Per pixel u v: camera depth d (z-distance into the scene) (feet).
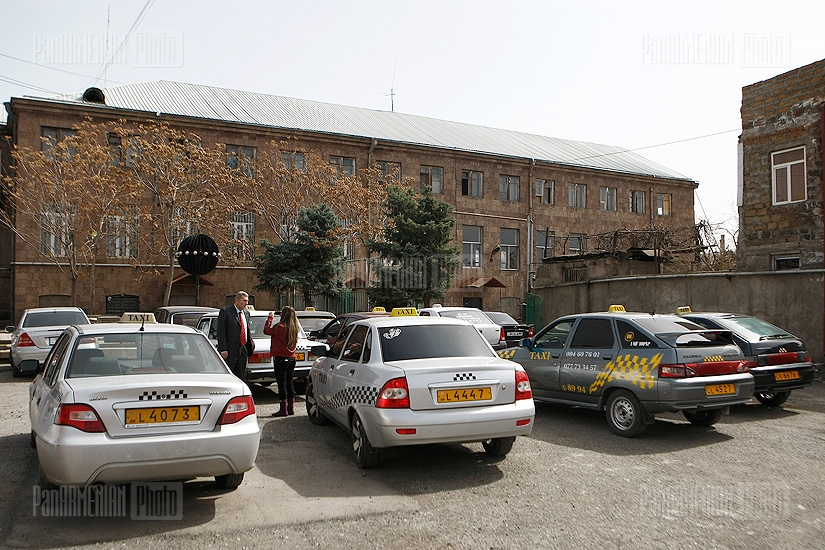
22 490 18.35
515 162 114.52
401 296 72.28
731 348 26.08
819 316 46.26
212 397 16.35
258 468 21.02
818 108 53.67
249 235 92.17
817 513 16.66
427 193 76.13
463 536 14.96
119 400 15.39
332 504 17.26
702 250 76.02
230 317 29.73
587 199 123.44
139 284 85.76
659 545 14.47
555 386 29.45
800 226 54.85
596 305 66.85
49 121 81.41
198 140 81.25
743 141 60.13
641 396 25.20
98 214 71.77
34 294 80.18
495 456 22.44
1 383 41.55
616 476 20.15
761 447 24.23
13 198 78.74
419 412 19.44
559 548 14.26
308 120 103.40
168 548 14.19
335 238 73.41
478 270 110.22
